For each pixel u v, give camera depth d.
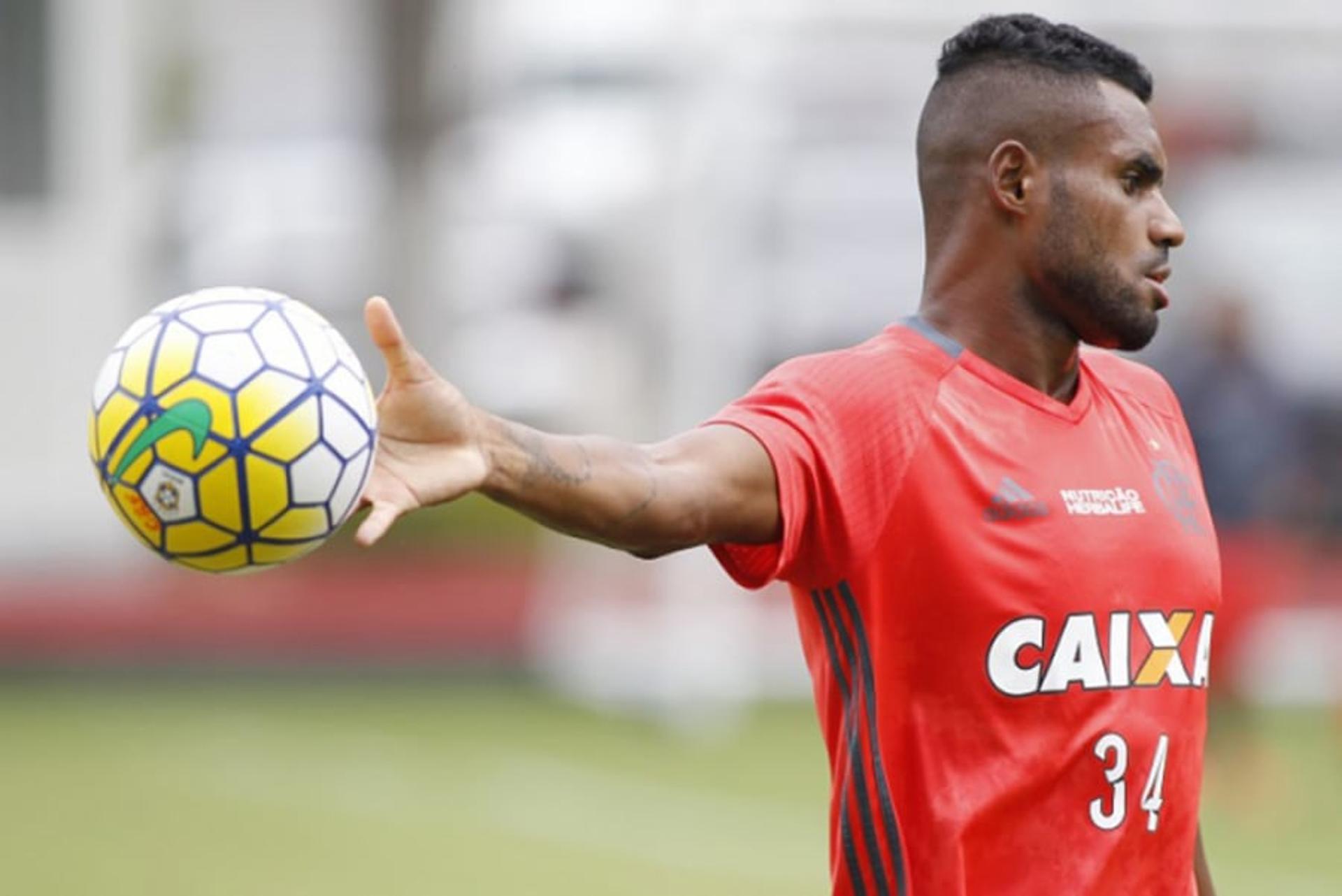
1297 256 73.00
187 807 47.16
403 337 14.70
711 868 40.88
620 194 76.81
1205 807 46.66
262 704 61.78
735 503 15.72
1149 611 16.77
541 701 62.69
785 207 67.50
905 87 68.75
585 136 85.88
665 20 61.06
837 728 16.69
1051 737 16.33
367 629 64.88
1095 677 16.45
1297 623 61.97
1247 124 74.06
